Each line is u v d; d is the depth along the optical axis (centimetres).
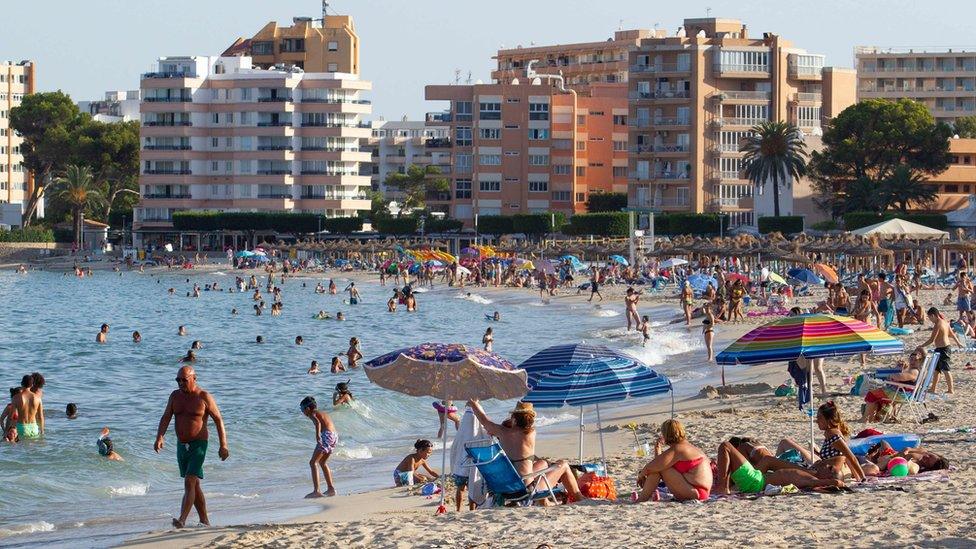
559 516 1808
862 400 3397
